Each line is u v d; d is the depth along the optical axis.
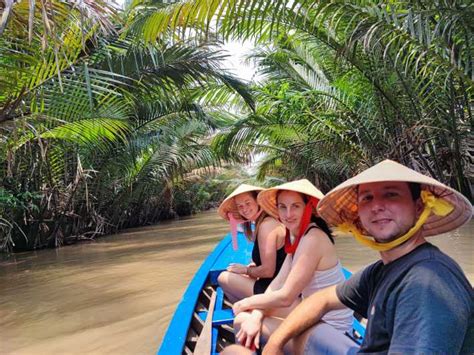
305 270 2.27
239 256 4.98
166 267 6.86
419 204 1.45
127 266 7.24
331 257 2.33
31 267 8.00
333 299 1.93
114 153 11.81
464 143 7.94
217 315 3.12
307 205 2.38
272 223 3.02
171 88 9.94
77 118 7.33
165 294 5.12
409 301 1.27
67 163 10.73
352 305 1.84
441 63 5.51
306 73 12.12
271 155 16.30
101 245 11.02
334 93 10.51
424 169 8.92
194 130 15.19
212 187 31.36
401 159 8.92
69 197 11.01
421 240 1.44
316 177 14.91
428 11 4.88
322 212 1.77
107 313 4.54
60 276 6.79
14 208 9.61
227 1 4.73
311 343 2.01
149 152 14.38
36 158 9.02
